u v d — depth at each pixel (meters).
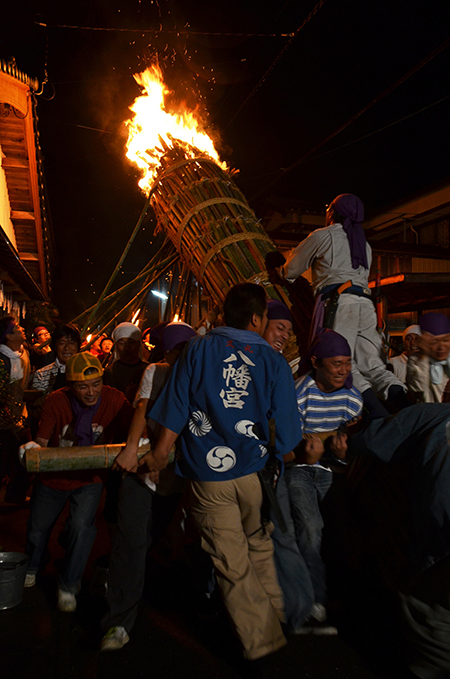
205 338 2.82
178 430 2.80
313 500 3.37
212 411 2.71
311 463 3.28
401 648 3.06
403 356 4.96
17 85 7.13
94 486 3.49
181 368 2.80
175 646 3.07
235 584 2.75
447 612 2.59
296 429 2.89
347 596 3.70
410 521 2.85
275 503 2.78
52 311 11.45
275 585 3.07
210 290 5.01
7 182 9.99
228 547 2.78
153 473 3.05
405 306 10.56
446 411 2.86
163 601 3.63
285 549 3.21
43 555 3.85
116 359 4.80
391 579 3.49
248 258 4.79
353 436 3.11
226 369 2.73
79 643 3.07
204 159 5.66
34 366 6.54
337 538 3.46
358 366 3.93
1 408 4.80
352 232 3.97
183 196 5.41
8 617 3.32
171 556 4.10
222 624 3.32
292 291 4.92
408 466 3.21
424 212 16.77
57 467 2.97
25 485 5.52
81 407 3.56
